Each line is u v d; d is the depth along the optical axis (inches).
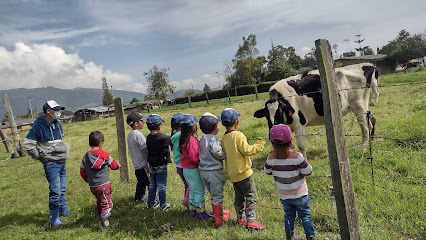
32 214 207.9
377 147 241.8
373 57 2191.2
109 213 171.9
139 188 203.3
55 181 184.9
